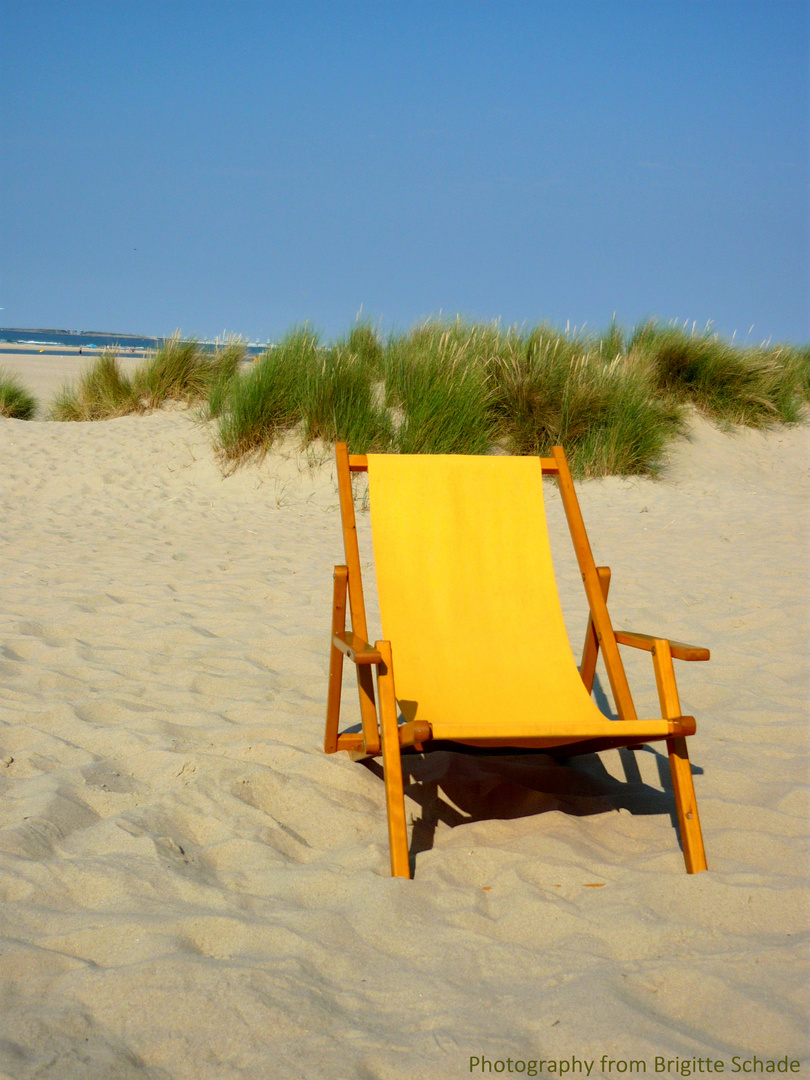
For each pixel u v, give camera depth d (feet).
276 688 11.43
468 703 8.13
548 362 30.48
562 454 9.89
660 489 28.66
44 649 12.44
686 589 16.56
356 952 5.91
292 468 27.35
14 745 9.39
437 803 8.54
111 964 5.73
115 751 9.25
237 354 39.27
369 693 8.11
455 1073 4.74
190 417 34.65
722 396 36.94
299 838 7.72
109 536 21.38
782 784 8.73
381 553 9.04
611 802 8.61
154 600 15.35
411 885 6.73
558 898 6.61
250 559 19.12
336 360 28.99
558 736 6.93
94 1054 4.83
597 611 8.87
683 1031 5.08
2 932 6.02
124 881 6.68
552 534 22.48
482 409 28.60
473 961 5.82
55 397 41.27
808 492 29.91
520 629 9.04
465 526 9.39
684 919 6.34
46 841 7.30
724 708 10.93
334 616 8.69
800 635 13.67
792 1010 5.24
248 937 6.02
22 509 24.49
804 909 6.40
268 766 8.95
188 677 11.55
